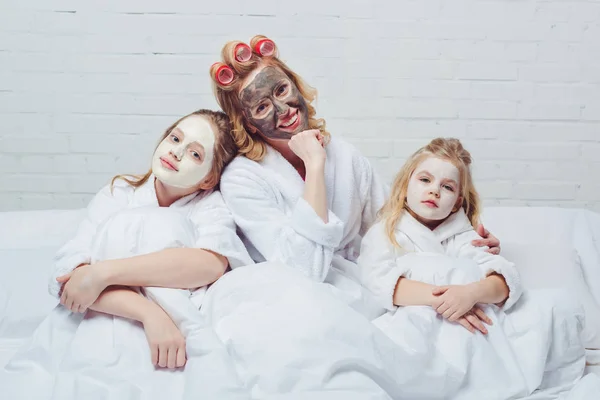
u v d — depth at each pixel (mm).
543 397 1139
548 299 1244
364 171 1496
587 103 2176
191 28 2098
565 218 1721
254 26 2102
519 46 2143
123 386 1003
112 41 2100
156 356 1061
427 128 2184
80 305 1137
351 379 988
